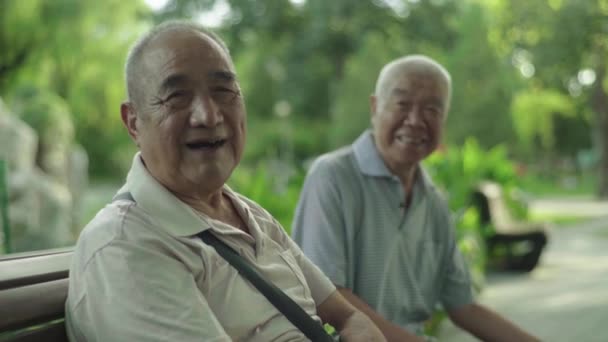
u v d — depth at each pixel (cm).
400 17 4556
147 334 150
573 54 2672
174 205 168
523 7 2733
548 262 1043
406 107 282
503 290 815
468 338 556
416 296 282
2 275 157
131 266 154
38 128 1074
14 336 151
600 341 573
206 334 154
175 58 170
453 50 4406
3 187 447
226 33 4528
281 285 184
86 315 155
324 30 4509
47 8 2869
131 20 3116
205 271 166
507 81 4225
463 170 914
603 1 2578
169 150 171
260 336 171
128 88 176
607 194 3100
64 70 3042
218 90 174
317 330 174
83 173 1176
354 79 4278
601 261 1049
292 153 5484
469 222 785
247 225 189
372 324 207
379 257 274
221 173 175
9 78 2875
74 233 1116
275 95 5550
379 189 277
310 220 272
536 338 280
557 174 5400
